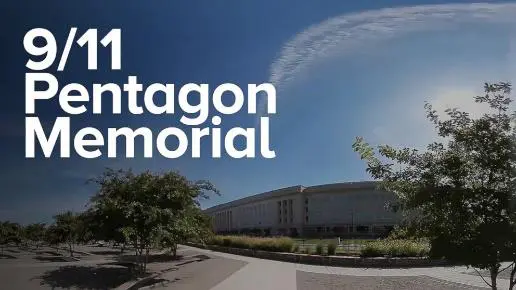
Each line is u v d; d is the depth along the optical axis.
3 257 31.95
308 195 115.94
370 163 7.47
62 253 37.97
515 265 6.55
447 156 6.86
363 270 21.25
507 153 6.50
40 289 16.77
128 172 19.72
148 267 23.72
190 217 20.28
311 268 22.78
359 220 106.38
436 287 15.32
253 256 32.09
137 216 18.69
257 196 134.88
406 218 7.39
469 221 6.51
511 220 6.31
